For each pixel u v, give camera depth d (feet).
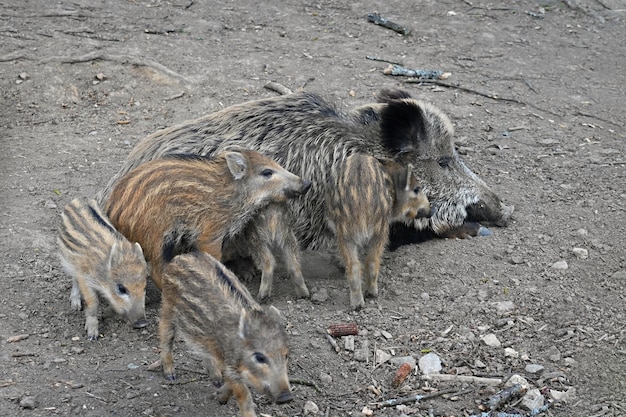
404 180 21.83
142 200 19.48
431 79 34.50
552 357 18.75
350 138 22.76
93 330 18.62
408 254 23.04
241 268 22.48
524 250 23.09
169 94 31.91
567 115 32.17
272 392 15.15
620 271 22.12
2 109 30.22
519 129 30.81
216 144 22.30
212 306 15.79
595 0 44.01
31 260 21.61
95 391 16.74
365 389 17.61
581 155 28.94
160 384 17.12
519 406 17.28
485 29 40.16
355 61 35.73
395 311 20.42
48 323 19.15
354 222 20.26
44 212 24.11
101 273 18.15
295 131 22.58
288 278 22.41
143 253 19.81
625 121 31.78
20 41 33.88
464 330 19.65
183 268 16.43
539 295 21.03
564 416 17.07
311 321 19.84
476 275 21.93
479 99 33.17
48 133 29.12
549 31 40.42
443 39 38.83
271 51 36.17
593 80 35.37
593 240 23.52
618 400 17.48
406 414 16.88
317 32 38.78
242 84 32.83
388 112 22.77
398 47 37.70
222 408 16.57
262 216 20.62
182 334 16.43
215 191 20.03
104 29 36.40
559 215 24.94
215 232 20.20
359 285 20.40
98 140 28.86
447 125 23.76
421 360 18.45
